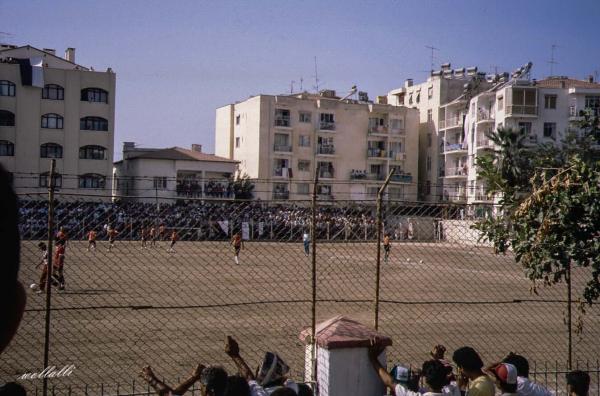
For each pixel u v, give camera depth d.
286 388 4.47
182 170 62.56
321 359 5.95
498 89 67.19
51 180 5.92
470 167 67.81
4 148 53.25
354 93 81.75
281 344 12.05
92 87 55.81
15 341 11.66
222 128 76.50
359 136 73.06
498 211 7.18
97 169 55.94
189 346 11.76
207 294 18.53
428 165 77.56
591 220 6.19
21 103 53.53
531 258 6.37
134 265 24.27
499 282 22.59
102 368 10.09
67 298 17.03
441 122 75.81
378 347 5.91
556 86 66.31
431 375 5.26
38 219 10.21
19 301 1.04
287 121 69.81
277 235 15.84
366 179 72.19
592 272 6.56
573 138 41.25
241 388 4.69
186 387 5.69
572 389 5.68
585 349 12.32
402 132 74.75
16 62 54.00
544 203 6.34
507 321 15.10
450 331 13.81
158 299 17.27
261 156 68.62
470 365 5.39
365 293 19.83
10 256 0.99
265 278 22.59
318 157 70.94
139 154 63.91
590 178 6.07
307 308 16.19
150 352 11.23
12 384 3.93
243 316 14.77
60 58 60.38
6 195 0.99
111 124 56.38
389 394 5.77
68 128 55.06
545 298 18.52
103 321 13.82
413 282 22.83
